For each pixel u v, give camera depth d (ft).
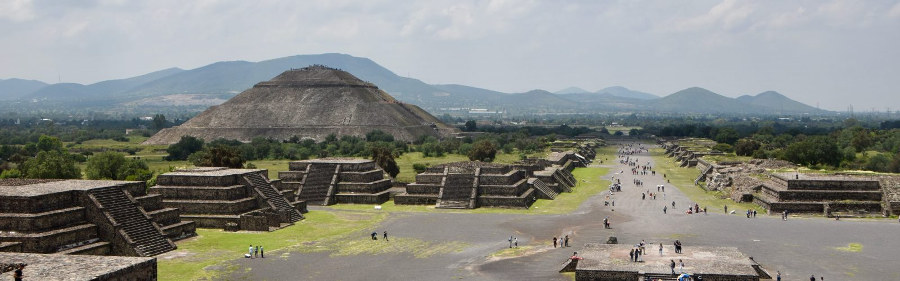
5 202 327.26
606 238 399.85
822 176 522.88
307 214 495.82
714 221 458.09
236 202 440.04
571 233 417.49
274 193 483.92
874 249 365.61
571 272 320.91
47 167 571.28
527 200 538.47
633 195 604.90
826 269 322.96
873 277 308.40
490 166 565.53
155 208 395.96
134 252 340.80
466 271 322.75
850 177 512.63
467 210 515.50
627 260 323.78
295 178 577.84
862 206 479.41
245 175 472.85
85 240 336.49
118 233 342.64
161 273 312.09
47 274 223.92
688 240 391.86
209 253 355.97
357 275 314.14
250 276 309.83
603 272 301.63
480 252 364.79
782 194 496.23
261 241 389.80
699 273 294.66
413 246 379.55
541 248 374.02
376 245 381.40
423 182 563.89
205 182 449.06
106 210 347.97
